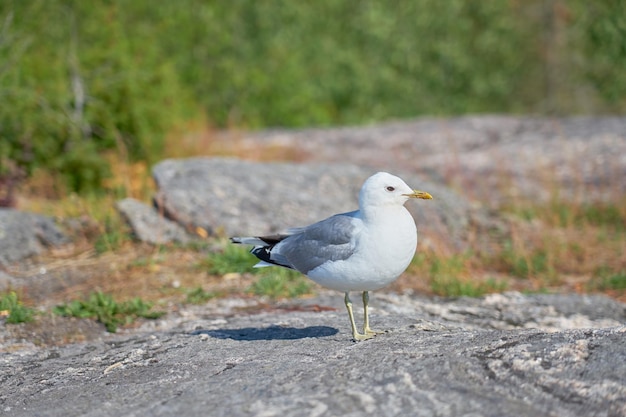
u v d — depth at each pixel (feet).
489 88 89.30
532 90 90.53
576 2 81.20
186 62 71.36
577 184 50.24
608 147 56.03
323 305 30.53
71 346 26.89
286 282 33.32
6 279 33.71
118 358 24.41
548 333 21.30
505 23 90.17
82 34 53.47
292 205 40.65
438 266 35.88
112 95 50.75
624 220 44.34
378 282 23.00
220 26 74.95
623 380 18.19
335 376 19.60
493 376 18.95
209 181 41.47
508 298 32.91
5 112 47.09
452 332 23.39
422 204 43.88
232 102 73.46
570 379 18.51
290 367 20.77
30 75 49.32
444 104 88.02
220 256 35.42
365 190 22.79
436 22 88.53
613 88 73.15
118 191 45.93
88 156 47.32
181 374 21.85
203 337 25.98
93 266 35.60
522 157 56.13
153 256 36.37
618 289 35.47
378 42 85.46
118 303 30.58
